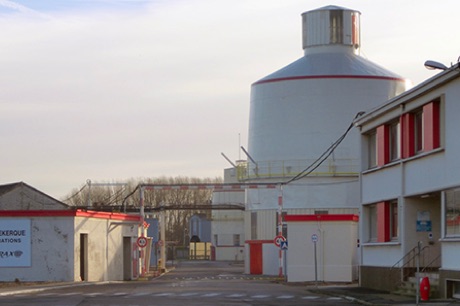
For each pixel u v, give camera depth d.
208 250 137.25
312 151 68.62
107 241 55.41
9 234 49.81
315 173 68.38
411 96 33.16
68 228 49.62
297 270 49.81
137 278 60.22
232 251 120.81
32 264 49.69
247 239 72.06
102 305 28.80
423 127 32.72
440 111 31.06
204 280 55.66
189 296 34.25
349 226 49.81
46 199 69.25
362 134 41.38
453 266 29.69
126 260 60.19
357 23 72.38
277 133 69.81
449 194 30.23
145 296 34.19
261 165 70.56
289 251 50.00
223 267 91.25
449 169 30.08
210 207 80.31
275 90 70.25
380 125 38.31
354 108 68.62
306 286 44.34
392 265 36.56
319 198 68.31
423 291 30.45
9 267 49.66
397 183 35.94
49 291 39.22
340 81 68.69
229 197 110.81
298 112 69.19
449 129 30.11
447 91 30.23
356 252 50.97
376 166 39.81
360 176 41.41
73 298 32.81
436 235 34.91
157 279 59.69
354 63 70.31
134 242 61.16
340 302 31.06
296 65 70.94
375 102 68.94
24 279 49.53
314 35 71.56
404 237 34.97
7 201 68.31
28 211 49.78
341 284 47.31
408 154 34.22
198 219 150.50
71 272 49.41
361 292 36.34
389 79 69.81
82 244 51.78
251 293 36.75
